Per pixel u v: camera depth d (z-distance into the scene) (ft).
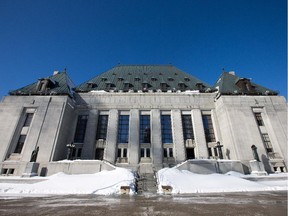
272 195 39.29
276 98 100.63
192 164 76.07
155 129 101.35
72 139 100.32
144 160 94.07
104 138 101.71
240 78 108.37
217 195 40.83
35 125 91.30
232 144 89.51
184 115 108.06
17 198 37.60
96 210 25.35
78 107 107.65
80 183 55.36
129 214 23.03
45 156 83.87
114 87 117.08
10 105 96.58
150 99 109.91
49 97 99.25
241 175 71.56
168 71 139.54
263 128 94.73
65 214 23.13
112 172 67.21
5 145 87.15
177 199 35.42
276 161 85.51
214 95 110.83
